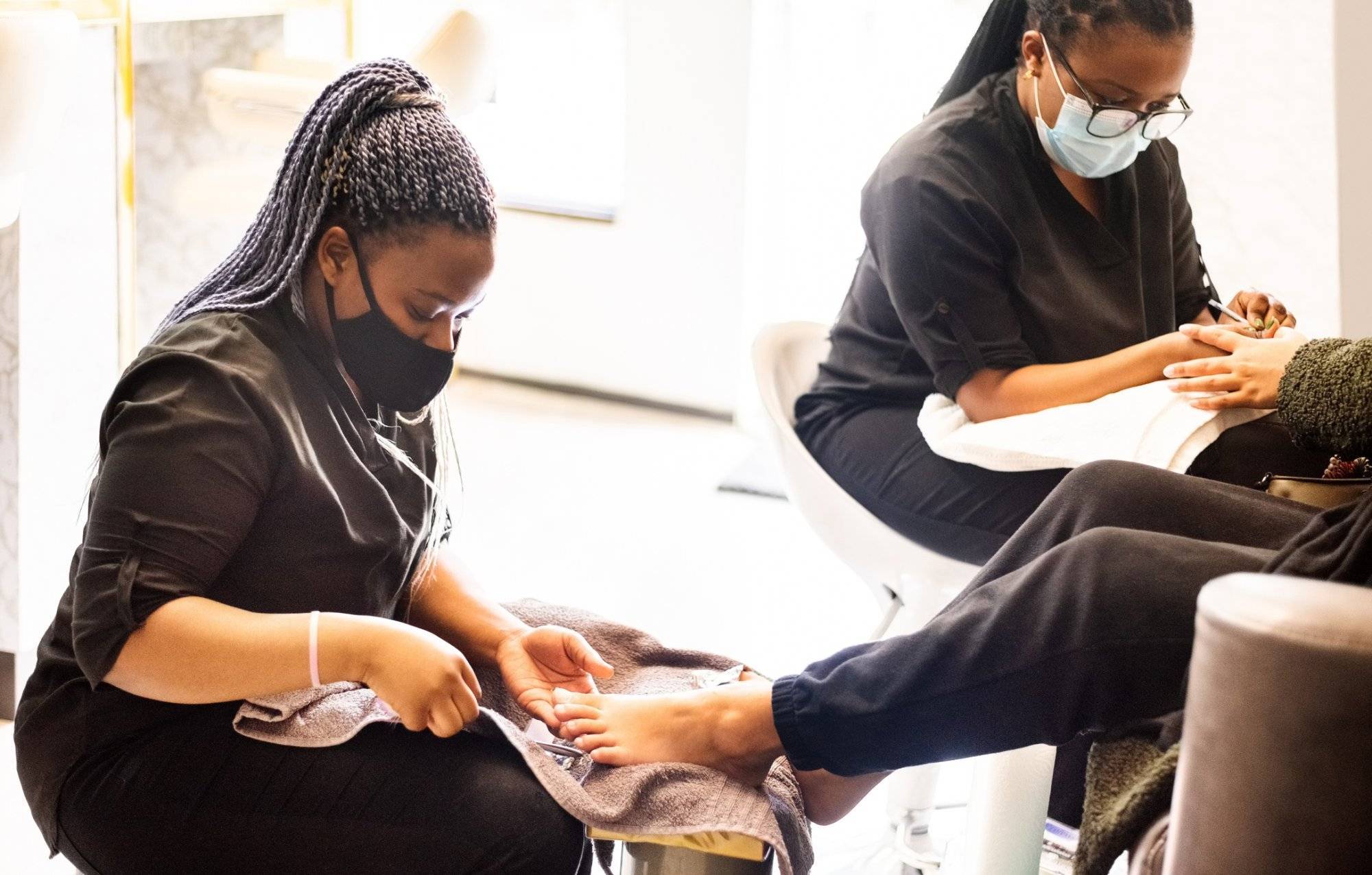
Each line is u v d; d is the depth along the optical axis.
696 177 4.07
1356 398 1.34
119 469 1.13
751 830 1.20
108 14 2.26
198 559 1.14
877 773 1.44
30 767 1.24
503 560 3.15
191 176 2.51
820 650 2.76
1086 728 1.18
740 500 3.75
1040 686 1.18
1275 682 0.77
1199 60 2.56
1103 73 1.70
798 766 1.28
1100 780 1.12
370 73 1.22
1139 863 1.00
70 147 2.30
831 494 1.87
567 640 1.42
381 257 1.21
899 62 3.23
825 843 2.00
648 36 4.01
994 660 1.19
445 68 2.62
